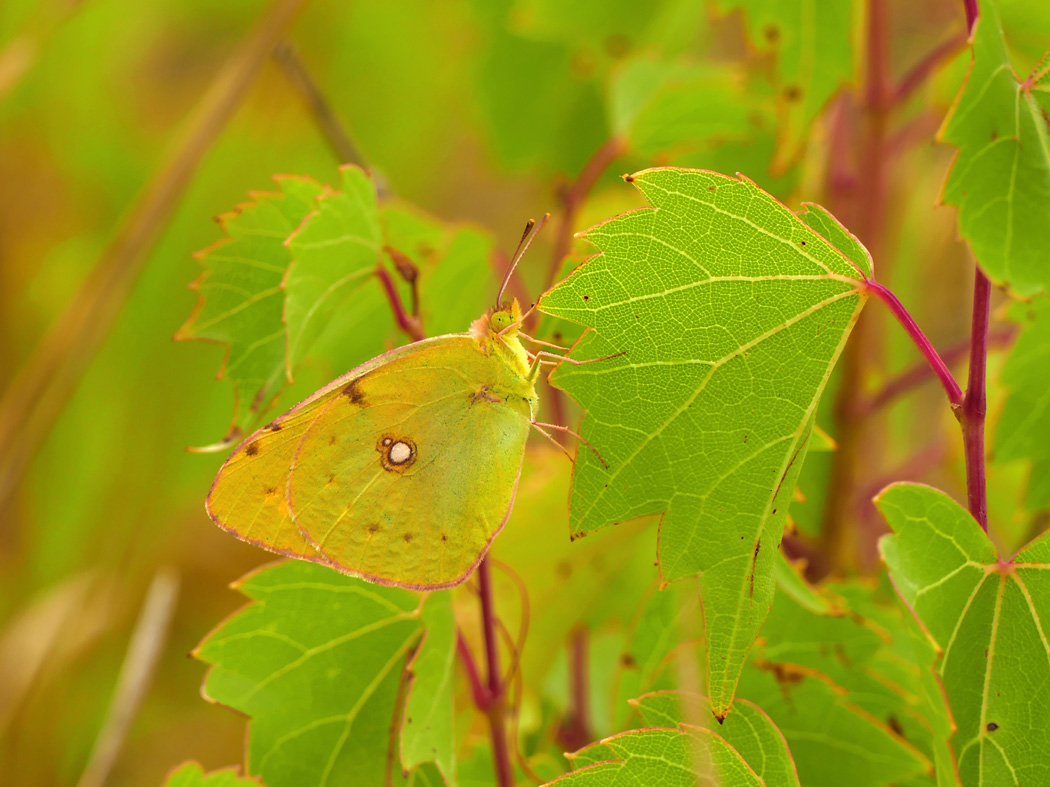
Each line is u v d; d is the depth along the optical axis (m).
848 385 0.25
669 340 0.21
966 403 0.21
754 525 0.21
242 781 0.22
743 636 0.21
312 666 0.23
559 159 0.29
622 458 0.21
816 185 0.26
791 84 0.25
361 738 0.23
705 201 0.21
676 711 0.22
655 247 0.21
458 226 0.25
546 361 0.23
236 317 0.23
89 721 0.29
